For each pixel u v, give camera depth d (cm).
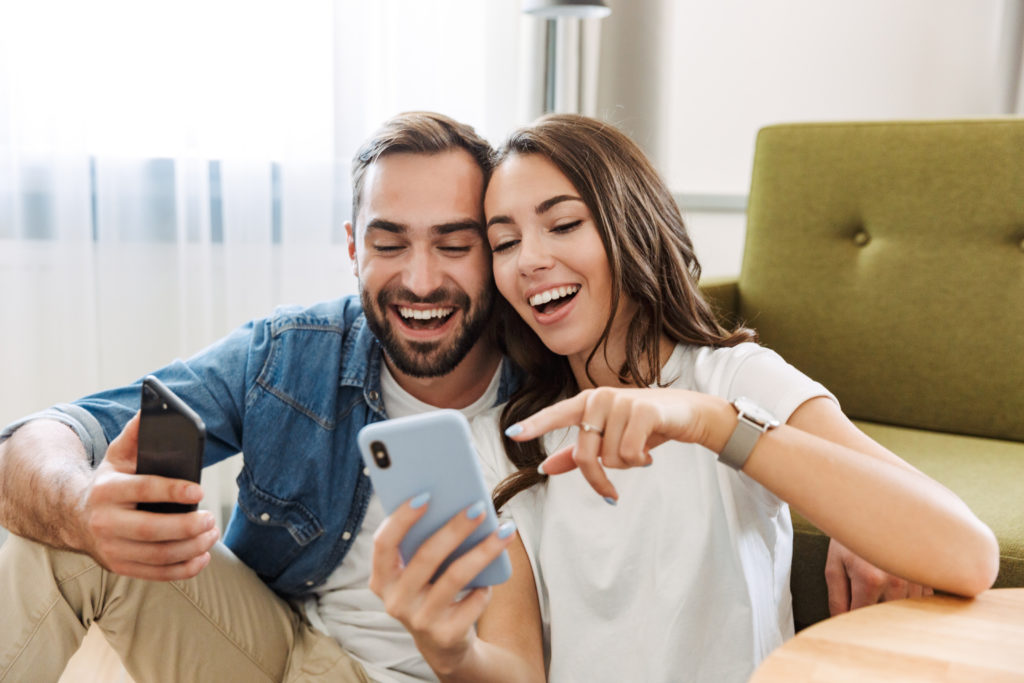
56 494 92
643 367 105
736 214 277
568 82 236
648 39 234
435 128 111
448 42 230
